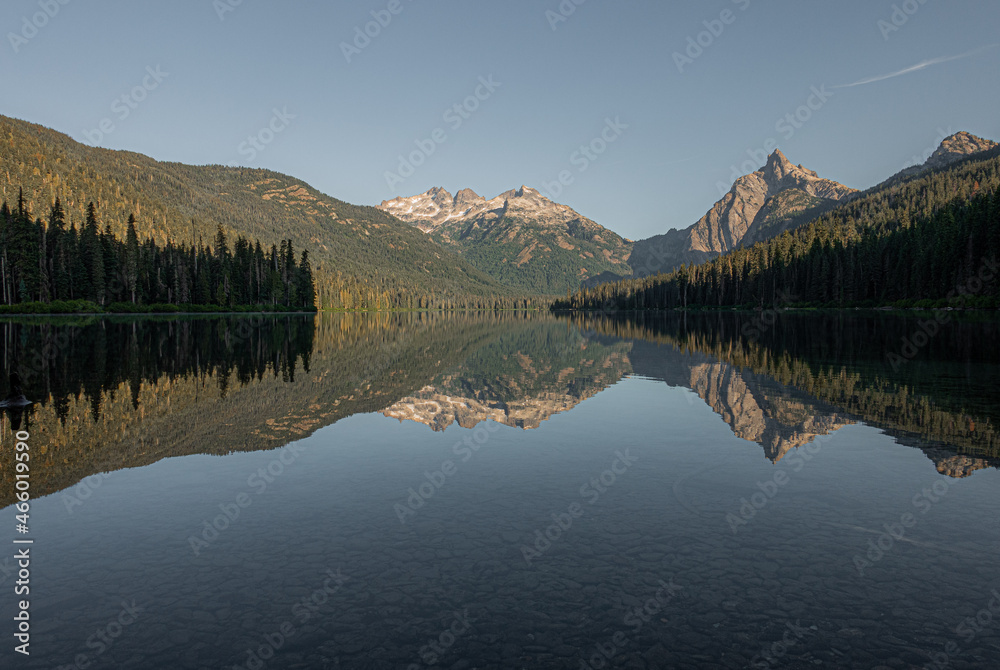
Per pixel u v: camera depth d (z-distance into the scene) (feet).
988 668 16.96
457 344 170.30
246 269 479.41
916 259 366.02
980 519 28.94
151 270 406.62
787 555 24.91
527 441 47.03
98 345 135.03
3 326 207.62
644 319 409.08
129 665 17.37
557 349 150.20
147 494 33.53
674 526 28.32
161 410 59.67
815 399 64.59
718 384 78.02
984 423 51.39
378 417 57.06
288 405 63.31
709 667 16.99
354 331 247.91
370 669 16.98
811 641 18.40
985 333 164.55
